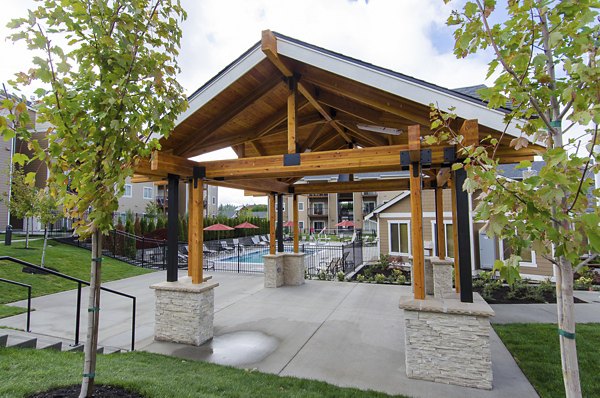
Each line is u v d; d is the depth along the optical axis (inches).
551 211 70.4
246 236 1178.6
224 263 615.8
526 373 161.2
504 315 260.5
